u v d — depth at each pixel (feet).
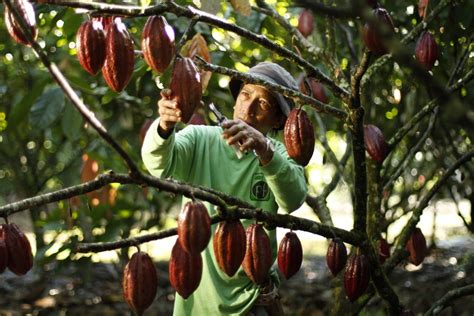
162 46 6.09
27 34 5.30
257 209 6.64
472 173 13.14
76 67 13.91
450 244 24.23
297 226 7.14
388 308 8.29
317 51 10.18
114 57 6.11
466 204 31.89
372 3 6.82
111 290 17.67
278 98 8.77
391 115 13.94
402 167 10.59
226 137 7.53
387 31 4.00
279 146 8.98
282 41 13.35
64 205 14.49
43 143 18.03
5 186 18.60
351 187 11.53
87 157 14.24
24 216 28.09
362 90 9.49
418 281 18.28
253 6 10.59
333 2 10.36
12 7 5.23
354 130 7.36
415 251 9.10
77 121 12.96
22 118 13.17
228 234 6.30
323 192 11.61
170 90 6.10
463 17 10.38
